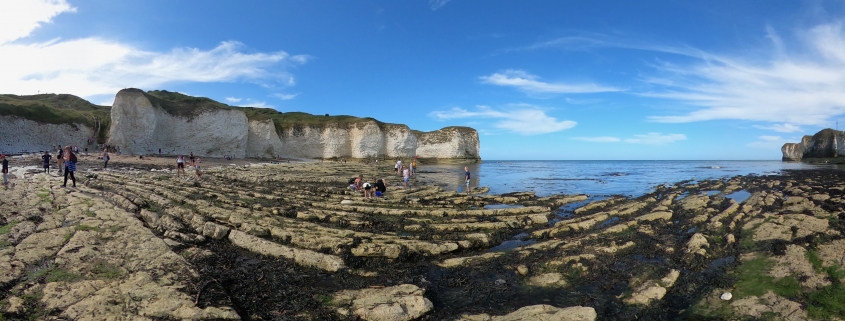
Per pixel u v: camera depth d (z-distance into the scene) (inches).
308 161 2790.4
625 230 529.3
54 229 408.2
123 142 1977.1
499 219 604.1
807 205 658.8
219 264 367.6
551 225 586.9
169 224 479.5
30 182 761.6
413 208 680.4
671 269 368.2
